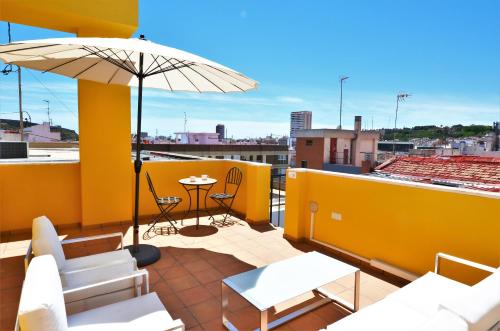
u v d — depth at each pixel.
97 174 4.71
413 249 3.13
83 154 4.58
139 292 2.26
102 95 4.61
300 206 4.28
